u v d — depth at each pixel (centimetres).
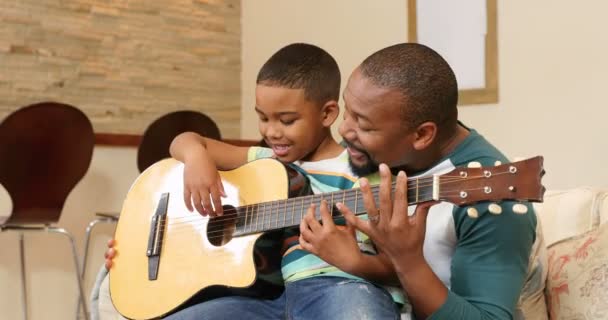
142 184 187
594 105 290
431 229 146
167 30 417
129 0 402
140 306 173
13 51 364
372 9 380
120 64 399
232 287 160
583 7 293
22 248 347
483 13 329
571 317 172
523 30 314
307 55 175
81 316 373
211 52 437
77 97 384
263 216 159
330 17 403
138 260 178
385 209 125
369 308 139
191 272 168
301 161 175
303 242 140
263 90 172
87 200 373
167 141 353
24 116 328
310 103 171
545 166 308
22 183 329
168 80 418
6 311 354
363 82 139
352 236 138
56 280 367
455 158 144
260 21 443
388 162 144
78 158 338
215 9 439
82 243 372
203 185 168
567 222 195
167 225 177
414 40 358
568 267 178
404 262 129
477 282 135
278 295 165
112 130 396
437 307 129
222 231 167
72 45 382
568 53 298
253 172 169
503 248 136
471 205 125
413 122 137
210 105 437
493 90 325
